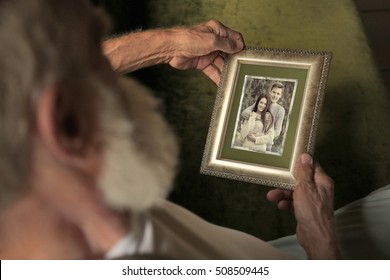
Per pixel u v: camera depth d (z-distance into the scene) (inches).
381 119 52.5
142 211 20.1
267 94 37.5
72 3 18.1
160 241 20.5
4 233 18.3
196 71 56.6
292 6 60.1
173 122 54.4
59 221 18.3
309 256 33.9
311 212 33.8
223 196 51.1
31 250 18.9
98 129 18.0
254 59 38.5
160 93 55.9
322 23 58.4
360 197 49.9
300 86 36.6
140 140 19.5
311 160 34.9
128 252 19.3
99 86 18.1
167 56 40.9
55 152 17.0
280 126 36.6
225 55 39.6
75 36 17.7
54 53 16.8
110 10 53.2
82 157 17.5
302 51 37.0
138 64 40.8
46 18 16.8
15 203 17.4
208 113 54.4
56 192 17.7
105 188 18.3
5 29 16.0
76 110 17.3
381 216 41.9
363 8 78.0
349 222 42.5
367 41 56.7
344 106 53.5
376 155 51.3
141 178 18.8
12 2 16.5
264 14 60.1
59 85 16.8
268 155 36.5
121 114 18.5
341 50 56.2
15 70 16.0
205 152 38.4
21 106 16.2
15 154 16.5
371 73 54.7
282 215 49.8
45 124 16.4
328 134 52.7
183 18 61.0
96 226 18.9
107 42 40.3
